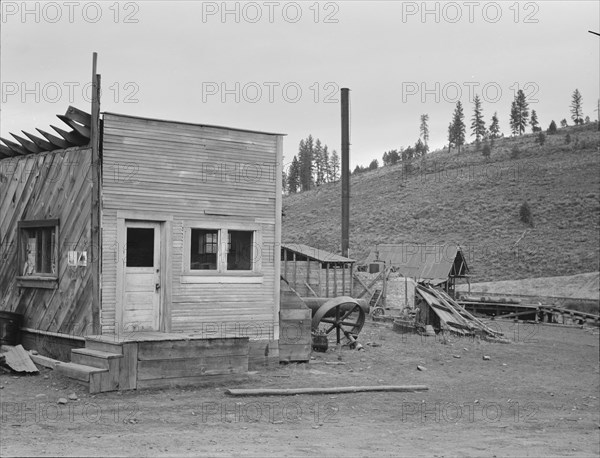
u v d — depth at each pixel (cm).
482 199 9388
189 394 1291
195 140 1536
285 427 1084
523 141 14175
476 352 2167
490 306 4000
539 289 5809
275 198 1658
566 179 9856
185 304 1514
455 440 1073
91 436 944
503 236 7988
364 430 1101
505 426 1219
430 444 1028
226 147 1584
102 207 1408
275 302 1650
